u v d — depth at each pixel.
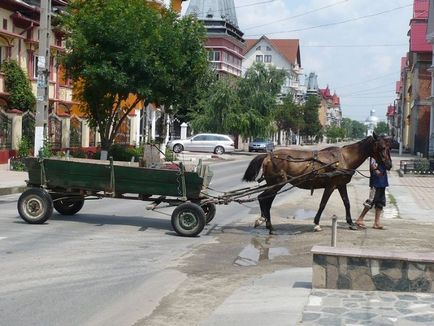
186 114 61.66
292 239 12.40
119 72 26.58
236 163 42.69
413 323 6.38
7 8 29.80
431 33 50.31
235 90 59.88
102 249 10.74
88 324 6.62
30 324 6.56
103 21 26.33
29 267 9.15
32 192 13.05
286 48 119.25
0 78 29.14
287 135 100.38
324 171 13.04
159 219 14.71
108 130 29.88
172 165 14.78
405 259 7.66
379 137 13.29
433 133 49.59
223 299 7.71
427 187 27.19
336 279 7.90
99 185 12.87
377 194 13.74
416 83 66.44
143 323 6.69
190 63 29.36
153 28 27.31
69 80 35.72
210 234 12.88
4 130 28.88
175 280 8.73
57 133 33.38
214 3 79.62
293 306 7.08
